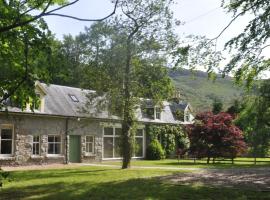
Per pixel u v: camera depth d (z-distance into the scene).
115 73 21.27
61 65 6.60
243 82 14.06
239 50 12.24
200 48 12.73
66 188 13.59
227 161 32.41
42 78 6.51
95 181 15.56
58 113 27.25
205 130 28.73
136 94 21.42
